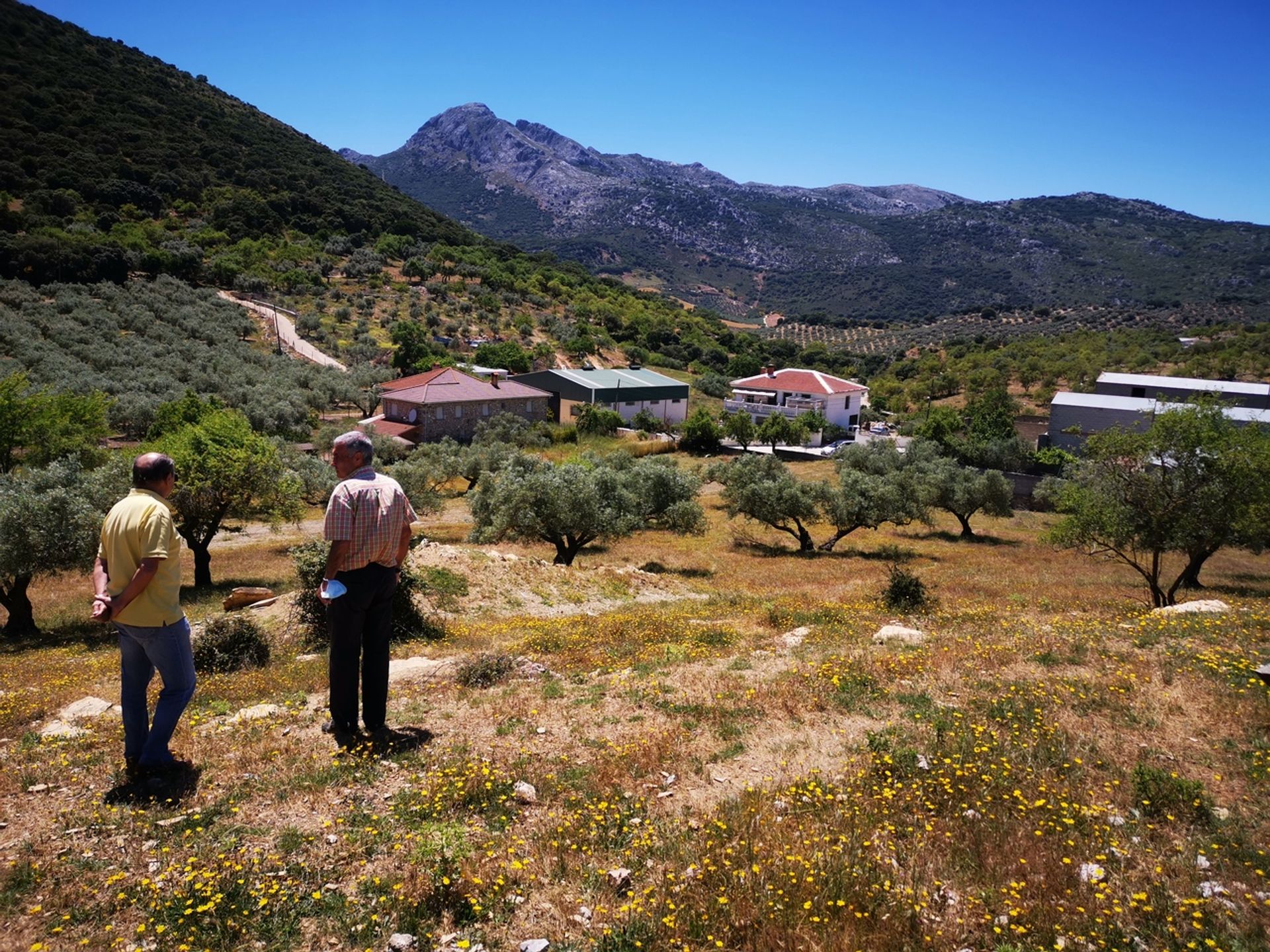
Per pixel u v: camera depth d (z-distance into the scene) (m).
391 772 5.26
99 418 41.66
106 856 4.06
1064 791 4.87
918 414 99.94
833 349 182.50
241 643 10.34
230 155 152.38
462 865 3.86
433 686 7.64
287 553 32.66
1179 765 5.32
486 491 29.81
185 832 4.29
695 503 33.06
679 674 7.90
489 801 4.76
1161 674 7.24
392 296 114.44
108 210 110.81
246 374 66.19
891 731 5.88
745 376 128.12
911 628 10.62
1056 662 7.87
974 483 39.91
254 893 3.67
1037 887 3.80
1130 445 17.86
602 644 10.36
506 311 122.69
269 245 120.56
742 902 3.58
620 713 6.59
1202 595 21.12
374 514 5.38
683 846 4.16
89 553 19.12
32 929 3.44
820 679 7.34
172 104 165.12
